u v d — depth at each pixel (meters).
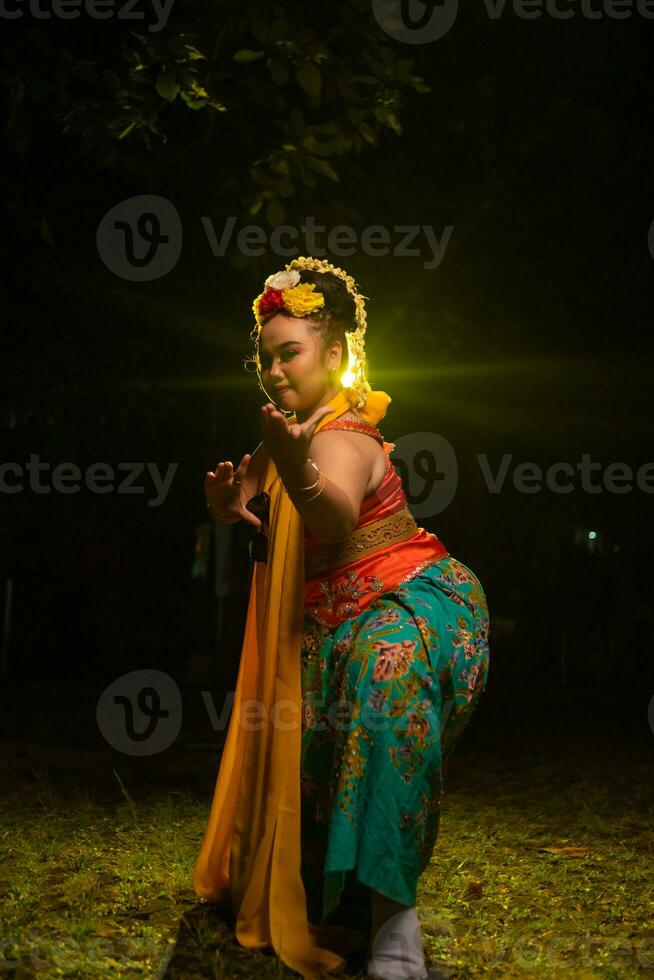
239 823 3.63
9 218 9.05
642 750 8.73
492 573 16.58
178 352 11.47
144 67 7.18
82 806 5.62
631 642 16.08
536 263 12.22
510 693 13.71
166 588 19.02
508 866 4.71
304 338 3.55
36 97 7.40
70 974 3.28
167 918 3.83
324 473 3.33
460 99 11.70
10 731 9.14
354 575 3.49
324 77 8.13
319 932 3.50
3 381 10.10
